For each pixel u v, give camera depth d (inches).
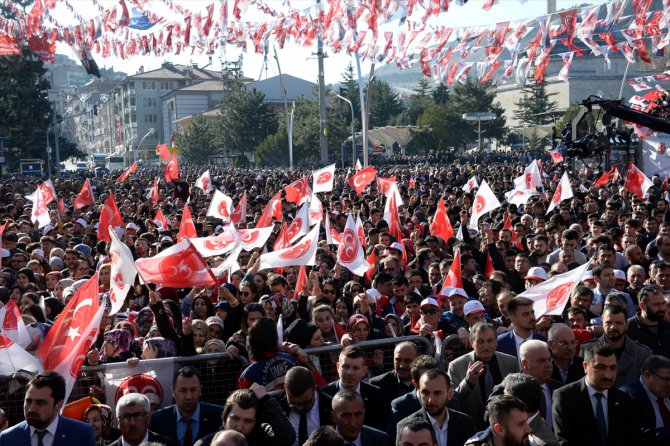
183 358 300.8
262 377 270.7
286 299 391.9
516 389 230.2
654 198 781.9
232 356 304.8
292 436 234.5
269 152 3430.1
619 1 429.7
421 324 336.2
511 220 646.5
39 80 2881.4
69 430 234.4
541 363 258.7
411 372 261.7
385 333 359.3
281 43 492.4
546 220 676.7
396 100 4372.5
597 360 245.8
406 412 255.0
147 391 295.0
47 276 494.6
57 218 809.5
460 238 583.5
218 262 503.2
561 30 455.5
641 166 1140.5
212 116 4992.6
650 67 2714.1
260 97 3895.2
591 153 741.9
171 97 5767.7
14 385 279.6
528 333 303.1
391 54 470.3
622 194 866.1
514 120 4001.0
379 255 529.7
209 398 303.9
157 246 558.9
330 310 339.6
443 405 237.3
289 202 919.7
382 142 3614.7
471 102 3661.4
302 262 422.0
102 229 651.5
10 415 280.4
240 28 497.4
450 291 369.1
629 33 489.7
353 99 4153.5
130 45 532.7
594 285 398.6
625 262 484.4
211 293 454.3
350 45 457.1
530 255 493.7
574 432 248.2
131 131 6043.3
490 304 379.6
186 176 2085.4
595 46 466.6
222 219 776.3
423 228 677.3
